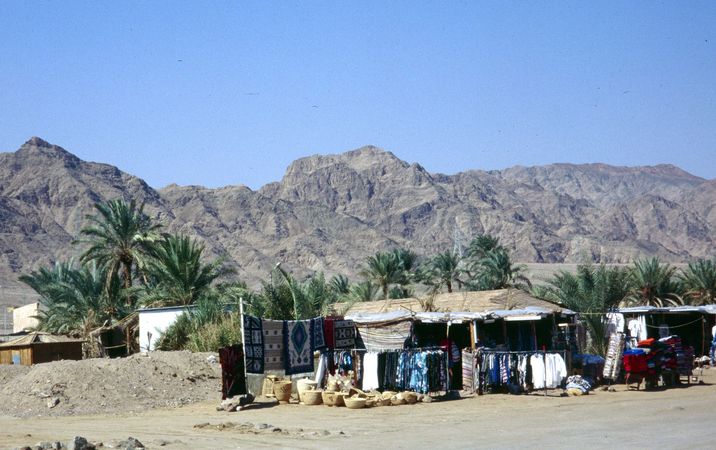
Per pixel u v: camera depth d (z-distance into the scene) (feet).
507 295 128.57
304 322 93.86
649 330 141.90
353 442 59.41
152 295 170.30
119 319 182.91
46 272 217.36
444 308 129.70
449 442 58.95
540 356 95.20
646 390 99.55
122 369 97.66
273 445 58.18
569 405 83.71
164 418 78.59
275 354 90.63
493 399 89.76
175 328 143.13
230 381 87.92
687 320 147.64
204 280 173.27
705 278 223.10
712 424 67.56
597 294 157.89
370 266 262.26
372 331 99.25
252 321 88.53
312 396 85.76
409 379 90.22
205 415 80.43
